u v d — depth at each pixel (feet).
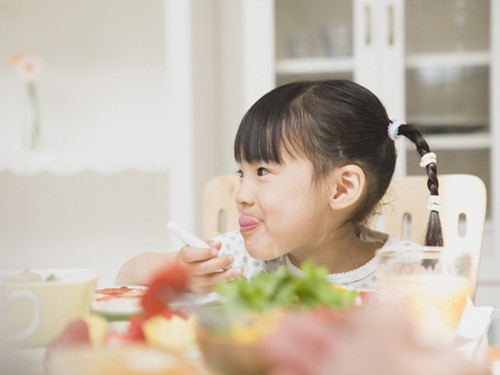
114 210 7.32
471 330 1.91
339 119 3.06
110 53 7.09
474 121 6.21
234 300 1.40
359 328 1.13
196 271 2.35
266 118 3.00
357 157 3.09
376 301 1.64
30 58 6.60
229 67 7.31
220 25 7.29
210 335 1.23
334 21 6.40
